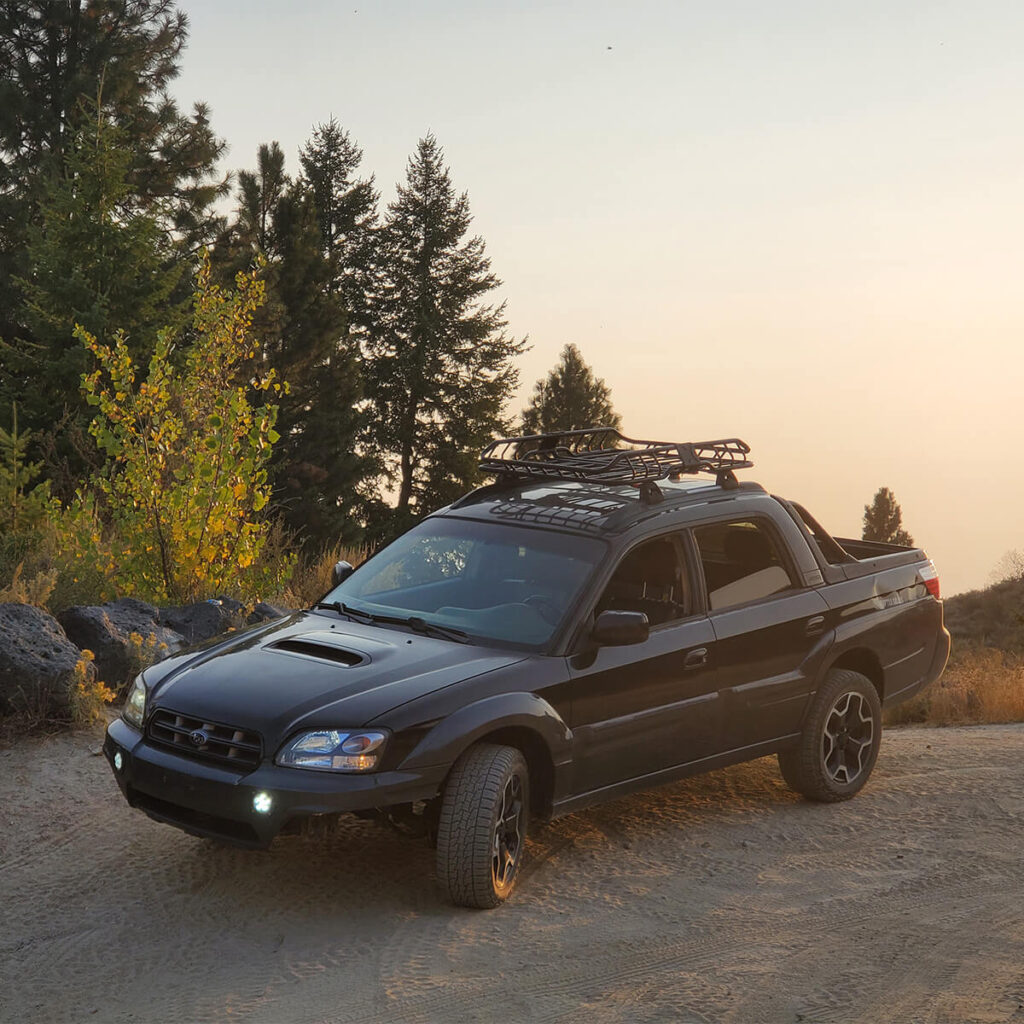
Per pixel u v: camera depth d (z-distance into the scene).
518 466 6.56
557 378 79.75
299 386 44.09
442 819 5.02
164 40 38.69
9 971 4.58
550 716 5.28
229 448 10.52
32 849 5.83
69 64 37.47
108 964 4.64
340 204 61.19
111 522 13.41
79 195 19.80
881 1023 4.11
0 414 18.25
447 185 60.62
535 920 5.05
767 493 6.83
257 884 5.43
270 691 5.06
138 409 10.62
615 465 6.77
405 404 58.06
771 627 6.32
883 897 5.39
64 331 18.92
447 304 59.19
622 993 4.36
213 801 4.84
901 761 7.93
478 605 5.80
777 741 6.46
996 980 4.48
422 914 5.11
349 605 6.12
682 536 6.18
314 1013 4.21
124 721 5.47
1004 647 31.22
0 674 7.55
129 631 8.66
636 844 6.07
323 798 4.73
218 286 12.09
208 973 4.55
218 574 10.60
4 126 35.78
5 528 11.67
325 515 40.00
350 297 60.53
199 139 39.00
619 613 5.37
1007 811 6.74
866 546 7.94
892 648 7.04
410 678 5.14
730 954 4.73
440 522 6.50
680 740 5.91
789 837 6.23
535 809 5.47
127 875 5.53
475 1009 4.23
